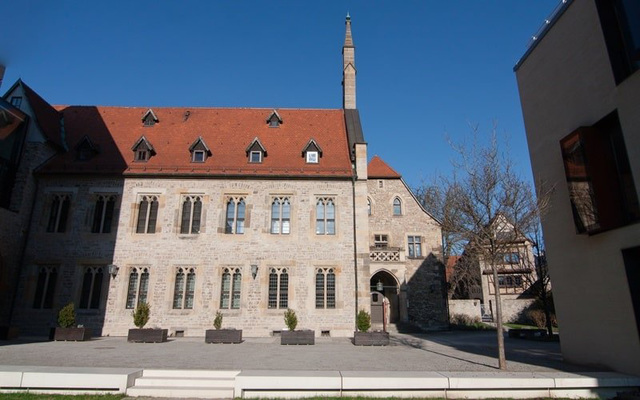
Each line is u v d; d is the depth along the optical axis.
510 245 12.62
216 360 12.94
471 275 35.03
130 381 9.40
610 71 11.80
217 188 23.56
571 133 12.84
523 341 21.58
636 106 10.67
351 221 23.41
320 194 23.78
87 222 22.73
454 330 31.16
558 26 14.34
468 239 12.88
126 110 28.14
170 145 25.36
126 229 22.73
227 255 22.61
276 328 21.73
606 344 11.82
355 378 9.35
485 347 18.02
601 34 12.16
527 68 16.38
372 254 30.02
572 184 12.89
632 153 10.76
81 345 16.70
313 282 22.47
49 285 21.95
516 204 12.24
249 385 9.27
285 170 24.02
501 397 9.41
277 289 22.39
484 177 12.47
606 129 12.45
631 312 11.02
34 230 22.39
